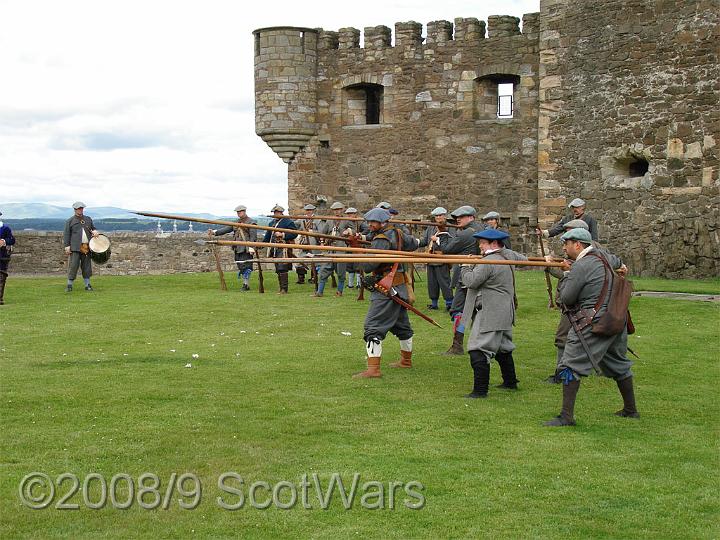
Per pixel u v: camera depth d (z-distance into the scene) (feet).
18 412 27.81
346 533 19.35
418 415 27.89
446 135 88.94
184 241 84.53
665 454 24.17
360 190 93.04
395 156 91.25
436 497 21.25
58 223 530.27
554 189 77.00
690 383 32.45
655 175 69.41
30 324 45.75
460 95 88.17
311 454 24.07
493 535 19.22
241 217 61.87
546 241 77.61
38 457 23.63
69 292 60.90
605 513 20.33
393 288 33.45
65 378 32.68
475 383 30.45
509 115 89.61
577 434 25.93
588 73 74.02
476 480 22.24
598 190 73.72
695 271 66.59
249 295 58.90
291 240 61.21
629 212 71.41
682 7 67.51
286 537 19.21
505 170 86.63
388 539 19.06
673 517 20.12
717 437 25.79
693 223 66.74
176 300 55.72
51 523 19.81
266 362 36.06
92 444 24.71
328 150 94.12
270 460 23.56
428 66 89.40
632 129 70.90
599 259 26.84
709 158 66.18
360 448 24.57
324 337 42.14
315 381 32.63
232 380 32.63
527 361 36.83
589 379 33.35
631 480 22.25
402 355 35.50
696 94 66.85
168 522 19.94
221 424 26.68
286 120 93.66
